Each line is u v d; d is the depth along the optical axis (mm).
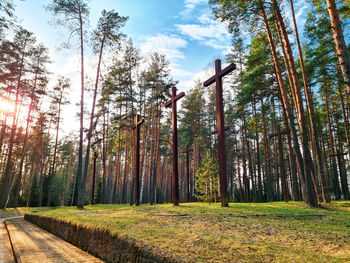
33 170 46656
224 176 10047
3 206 27250
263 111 22219
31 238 6801
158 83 30797
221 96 10812
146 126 31203
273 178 37000
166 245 2930
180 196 52875
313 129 15969
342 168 28234
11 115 29656
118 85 29859
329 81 21156
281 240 3281
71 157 53938
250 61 19016
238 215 6582
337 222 5312
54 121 37500
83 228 5309
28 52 27578
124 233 3797
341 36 7203
